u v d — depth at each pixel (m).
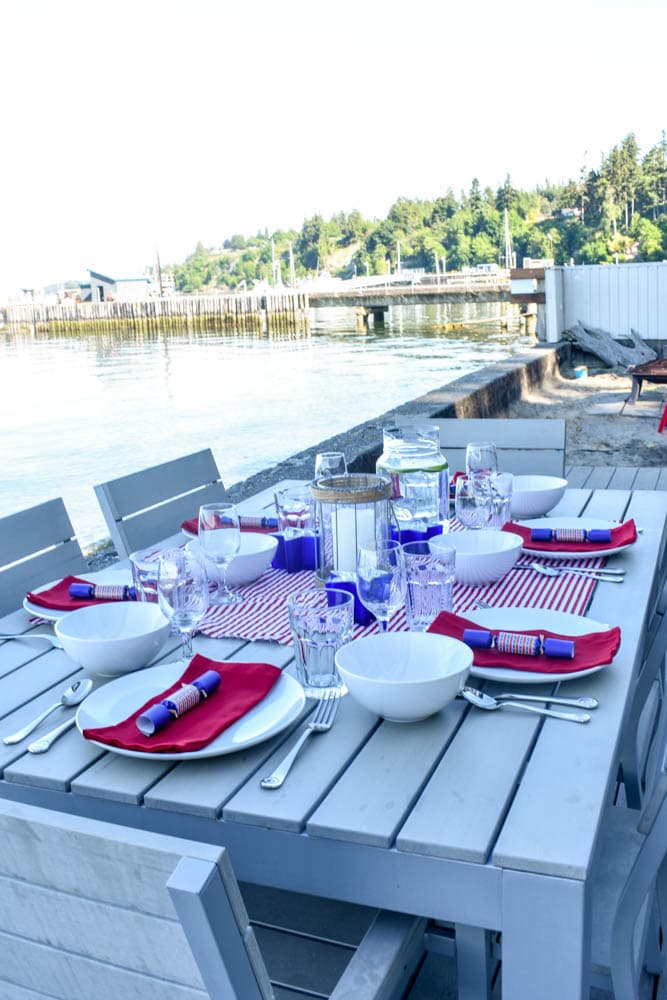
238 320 65.94
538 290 11.94
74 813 1.27
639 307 12.04
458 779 1.19
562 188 117.56
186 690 1.39
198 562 1.64
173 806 1.18
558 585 1.95
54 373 35.56
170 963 0.79
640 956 1.37
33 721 1.44
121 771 1.27
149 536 2.75
